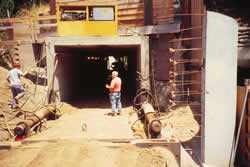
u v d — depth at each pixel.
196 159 5.58
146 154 4.46
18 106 7.80
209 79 5.12
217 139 5.24
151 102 8.98
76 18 10.03
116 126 6.64
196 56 9.59
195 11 9.98
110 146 4.76
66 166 3.94
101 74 21.91
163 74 9.71
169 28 9.65
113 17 9.11
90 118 7.66
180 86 9.63
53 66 8.46
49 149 4.59
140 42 8.59
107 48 10.77
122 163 4.12
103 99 11.43
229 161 5.32
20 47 12.02
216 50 5.08
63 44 8.56
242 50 7.65
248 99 5.31
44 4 29.55
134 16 10.73
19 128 5.42
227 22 5.07
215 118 5.20
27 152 4.55
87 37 8.58
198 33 9.49
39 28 13.44
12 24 13.73
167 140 4.87
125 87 15.70
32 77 11.55
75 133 5.94
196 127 7.25
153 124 5.52
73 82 11.68
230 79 5.16
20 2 28.38
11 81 7.72
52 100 8.53
